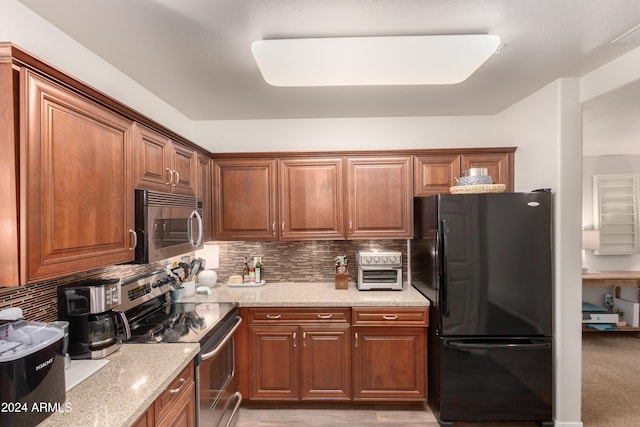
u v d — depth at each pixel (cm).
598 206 407
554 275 212
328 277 285
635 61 171
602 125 297
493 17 139
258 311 231
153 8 130
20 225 96
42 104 103
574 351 208
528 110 238
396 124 285
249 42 157
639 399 246
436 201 211
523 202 205
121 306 169
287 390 230
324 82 191
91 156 125
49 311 141
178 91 221
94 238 126
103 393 110
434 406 222
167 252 175
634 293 407
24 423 89
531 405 206
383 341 227
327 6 129
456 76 185
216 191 261
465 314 206
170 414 129
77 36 151
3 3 121
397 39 150
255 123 289
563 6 131
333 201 258
